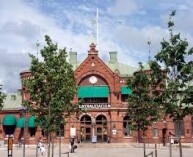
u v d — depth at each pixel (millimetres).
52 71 37875
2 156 54375
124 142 81000
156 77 31844
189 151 61188
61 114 40062
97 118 82938
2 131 85312
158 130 80188
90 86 83875
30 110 38469
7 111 85875
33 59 37969
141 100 44844
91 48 85438
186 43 30875
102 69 84438
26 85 38219
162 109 32094
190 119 81562
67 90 38719
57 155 56125
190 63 30953
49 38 39125
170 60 31109
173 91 30719
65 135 80625
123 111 82312
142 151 61438
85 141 81750
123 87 83500
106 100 84375
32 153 60125
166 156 50969
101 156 52781
